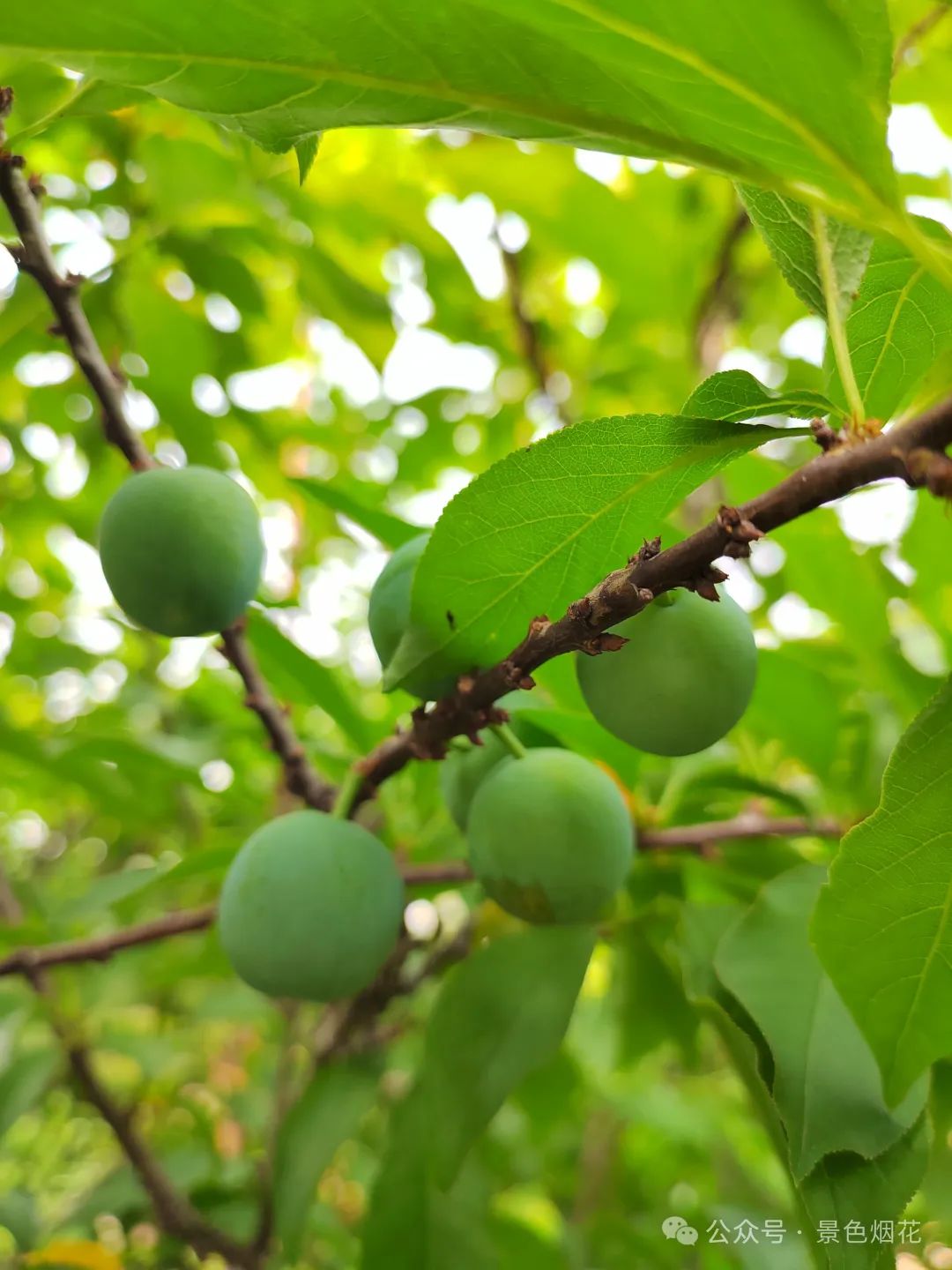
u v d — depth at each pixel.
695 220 0.38
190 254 0.28
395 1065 0.35
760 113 0.10
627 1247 0.32
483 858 0.18
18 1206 0.29
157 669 0.38
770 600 0.31
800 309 0.39
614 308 0.37
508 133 0.12
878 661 0.24
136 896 0.24
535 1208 0.45
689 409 0.13
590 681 0.15
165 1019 0.42
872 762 0.23
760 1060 0.16
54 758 0.26
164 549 0.18
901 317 0.14
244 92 0.11
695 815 0.24
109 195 0.27
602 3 0.09
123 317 0.28
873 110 0.10
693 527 0.33
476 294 0.34
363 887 0.17
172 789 0.32
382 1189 0.19
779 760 0.28
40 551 0.35
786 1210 0.39
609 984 0.30
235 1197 0.30
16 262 0.18
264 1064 0.42
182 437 0.30
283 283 0.35
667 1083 0.45
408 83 0.11
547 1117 0.30
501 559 0.14
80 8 0.10
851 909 0.12
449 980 0.19
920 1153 0.15
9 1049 0.31
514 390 0.42
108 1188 0.31
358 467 0.41
